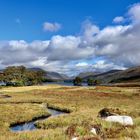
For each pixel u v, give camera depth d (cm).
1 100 7150
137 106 5150
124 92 9369
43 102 6856
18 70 19425
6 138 2141
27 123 3812
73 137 1916
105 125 2433
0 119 3812
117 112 3061
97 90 10550
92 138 1812
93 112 3972
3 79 18725
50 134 2075
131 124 2655
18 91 11250
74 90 10756
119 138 1950
